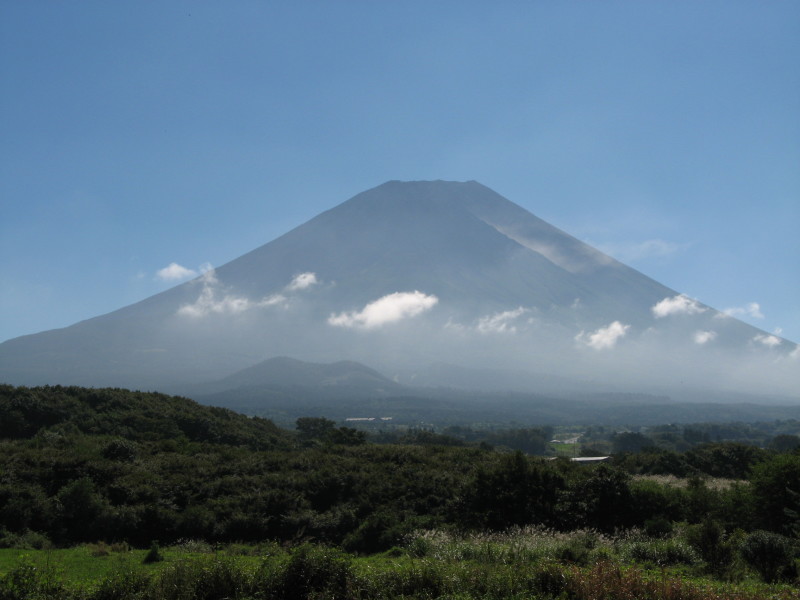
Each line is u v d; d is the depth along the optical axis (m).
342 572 14.20
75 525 29.62
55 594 13.54
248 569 14.55
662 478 47.12
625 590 13.67
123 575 14.15
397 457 42.47
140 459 38.56
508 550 19.20
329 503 34.34
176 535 30.22
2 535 27.38
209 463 39.00
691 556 19.73
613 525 28.56
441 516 32.03
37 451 36.69
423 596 13.58
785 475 26.14
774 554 17.72
